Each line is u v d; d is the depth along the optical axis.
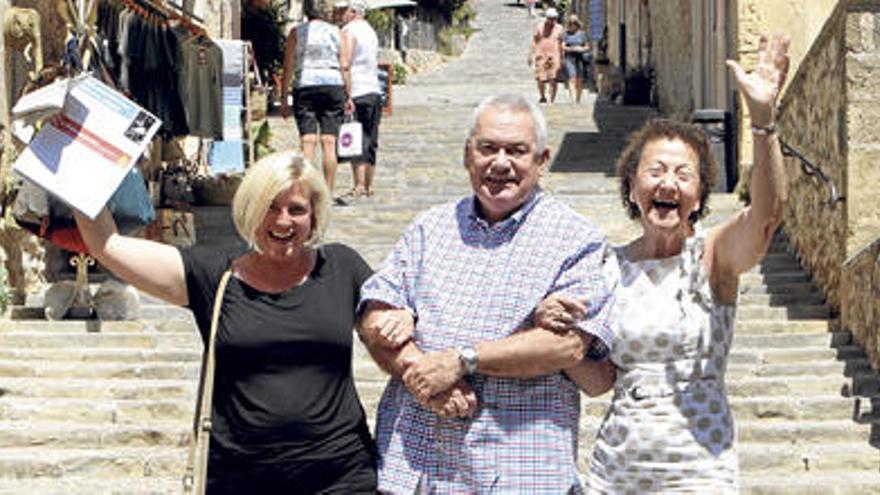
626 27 24.61
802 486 7.02
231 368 4.01
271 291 4.06
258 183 3.98
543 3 43.84
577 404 4.11
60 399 8.03
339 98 12.08
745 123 12.16
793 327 9.02
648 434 4.03
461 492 3.96
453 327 3.98
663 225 4.07
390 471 4.04
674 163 4.06
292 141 17.08
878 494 7.00
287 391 3.99
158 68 10.48
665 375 4.05
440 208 4.20
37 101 4.05
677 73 17.72
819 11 12.39
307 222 4.03
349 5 12.66
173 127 10.88
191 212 12.05
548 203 4.10
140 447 7.56
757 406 7.86
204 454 3.98
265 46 21.20
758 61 4.07
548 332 3.90
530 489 3.92
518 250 4.02
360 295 4.14
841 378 8.20
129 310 9.20
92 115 4.11
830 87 9.34
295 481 4.03
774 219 3.94
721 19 13.77
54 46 10.10
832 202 8.89
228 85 13.33
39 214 8.39
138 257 4.11
